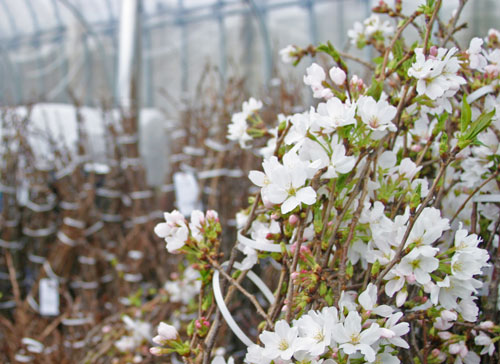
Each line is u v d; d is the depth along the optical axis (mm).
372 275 477
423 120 602
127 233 1675
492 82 554
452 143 573
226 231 1387
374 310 454
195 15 3412
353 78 526
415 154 603
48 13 3922
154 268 1563
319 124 471
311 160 491
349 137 483
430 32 516
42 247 1648
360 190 529
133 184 1586
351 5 2936
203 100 1556
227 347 1227
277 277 1287
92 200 1564
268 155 587
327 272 497
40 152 1715
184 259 1412
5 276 1618
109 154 1691
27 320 1273
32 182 1676
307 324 446
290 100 1528
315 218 483
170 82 3566
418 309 513
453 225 576
